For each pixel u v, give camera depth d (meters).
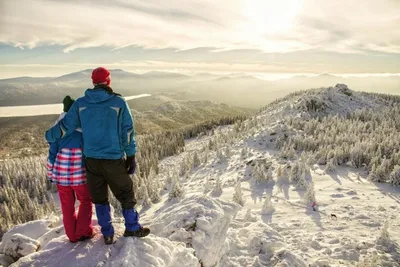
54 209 17.30
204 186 14.55
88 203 3.48
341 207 8.84
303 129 24.22
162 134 47.50
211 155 23.64
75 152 3.35
